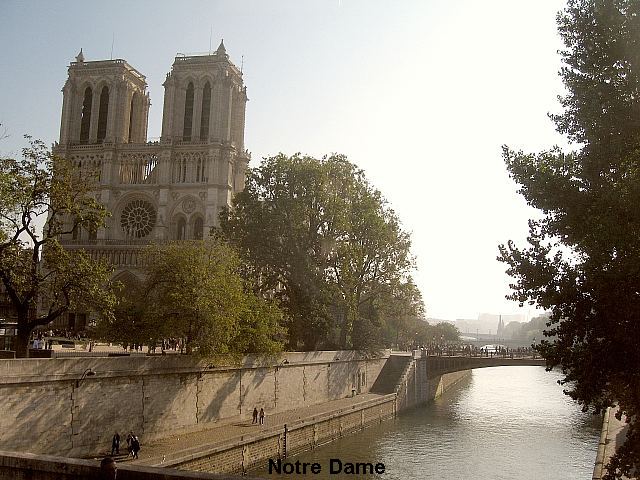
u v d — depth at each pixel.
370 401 72.62
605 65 22.39
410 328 150.38
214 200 116.75
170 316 48.41
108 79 127.19
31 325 40.31
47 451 36.62
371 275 86.19
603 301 21.09
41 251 41.31
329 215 75.88
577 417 83.25
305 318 72.81
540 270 22.95
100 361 40.56
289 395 65.62
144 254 53.44
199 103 123.00
